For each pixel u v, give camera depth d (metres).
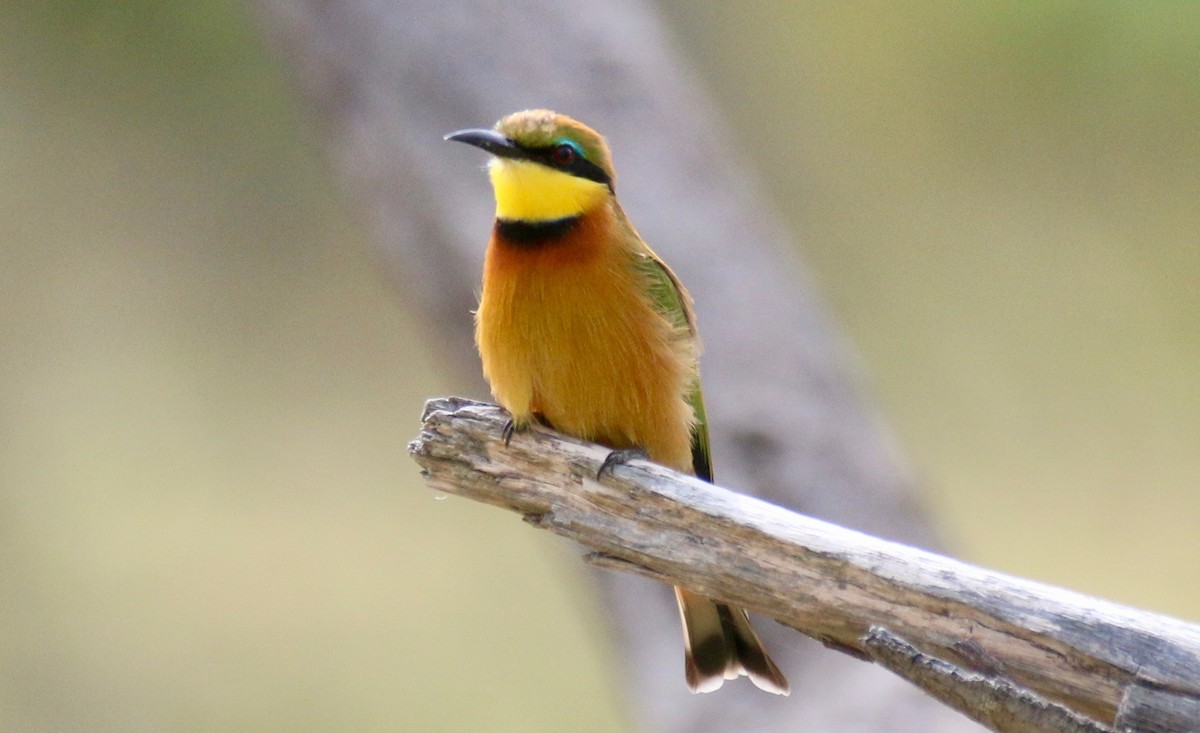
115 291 16.33
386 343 16.58
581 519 6.05
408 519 15.80
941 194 15.86
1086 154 15.30
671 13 15.19
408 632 14.67
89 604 14.73
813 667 8.63
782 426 9.31
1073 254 15.84
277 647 14.54
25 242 16.02
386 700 14.12
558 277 7.21
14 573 15.10
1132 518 14.52
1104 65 13.39
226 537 15.48
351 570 15.23
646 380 7.34
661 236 9.84
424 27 10.23
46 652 14.39
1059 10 13.20
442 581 15.19
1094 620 4.98
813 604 5.46
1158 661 4.87
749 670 7.25
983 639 5.12
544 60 10.23
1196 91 13.61
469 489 6.36
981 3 13.81
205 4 13.86
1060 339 15.70
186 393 16.44
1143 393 15.33
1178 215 15.47
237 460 16.12
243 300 16.61
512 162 7.30
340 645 14.59
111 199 15.85
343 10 10.34
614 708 14.03
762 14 15.30
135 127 15.22
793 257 10.37
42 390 16.12
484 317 7.42
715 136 10.71
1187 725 4.77
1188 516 14.45
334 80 10.48
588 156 7.41
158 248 16.25
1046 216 15.80
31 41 14.29
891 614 5.29
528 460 6.20
